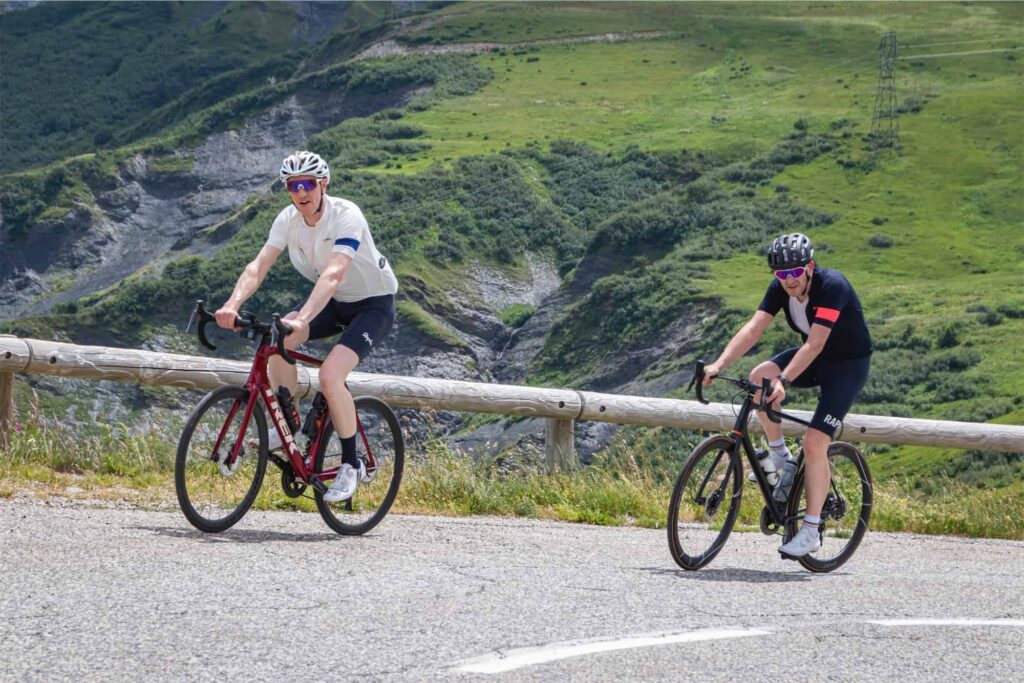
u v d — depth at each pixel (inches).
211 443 293.9
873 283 6953.7
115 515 310.2
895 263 7391.7
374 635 204.5
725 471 314.5
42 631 192.9
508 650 201.3
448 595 242.1
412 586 248.1
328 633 203.5
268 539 292.7
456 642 204.1
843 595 279.3
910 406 4505.4
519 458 467.5
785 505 326.3
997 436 531.8
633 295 7106.3
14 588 219.8
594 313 7219.5
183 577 238.2
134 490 370.9
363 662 187.3
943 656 219.0
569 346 7199.8
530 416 465.4
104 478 386.0
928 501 518.0
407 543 308.2
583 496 445.1
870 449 2336.4
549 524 389.7
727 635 223.6
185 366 423.2
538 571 280.2
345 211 305.0
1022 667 214.8
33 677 169.2
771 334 5610.2
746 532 405.7
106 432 415.8
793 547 317.4
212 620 206.5
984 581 320.5
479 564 282.7
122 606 211.8
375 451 329.4
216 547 272.7
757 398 314.8
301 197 298.7
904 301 6181.1
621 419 475.2
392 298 321.7
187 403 3646.7
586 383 6668.3
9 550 251.8
